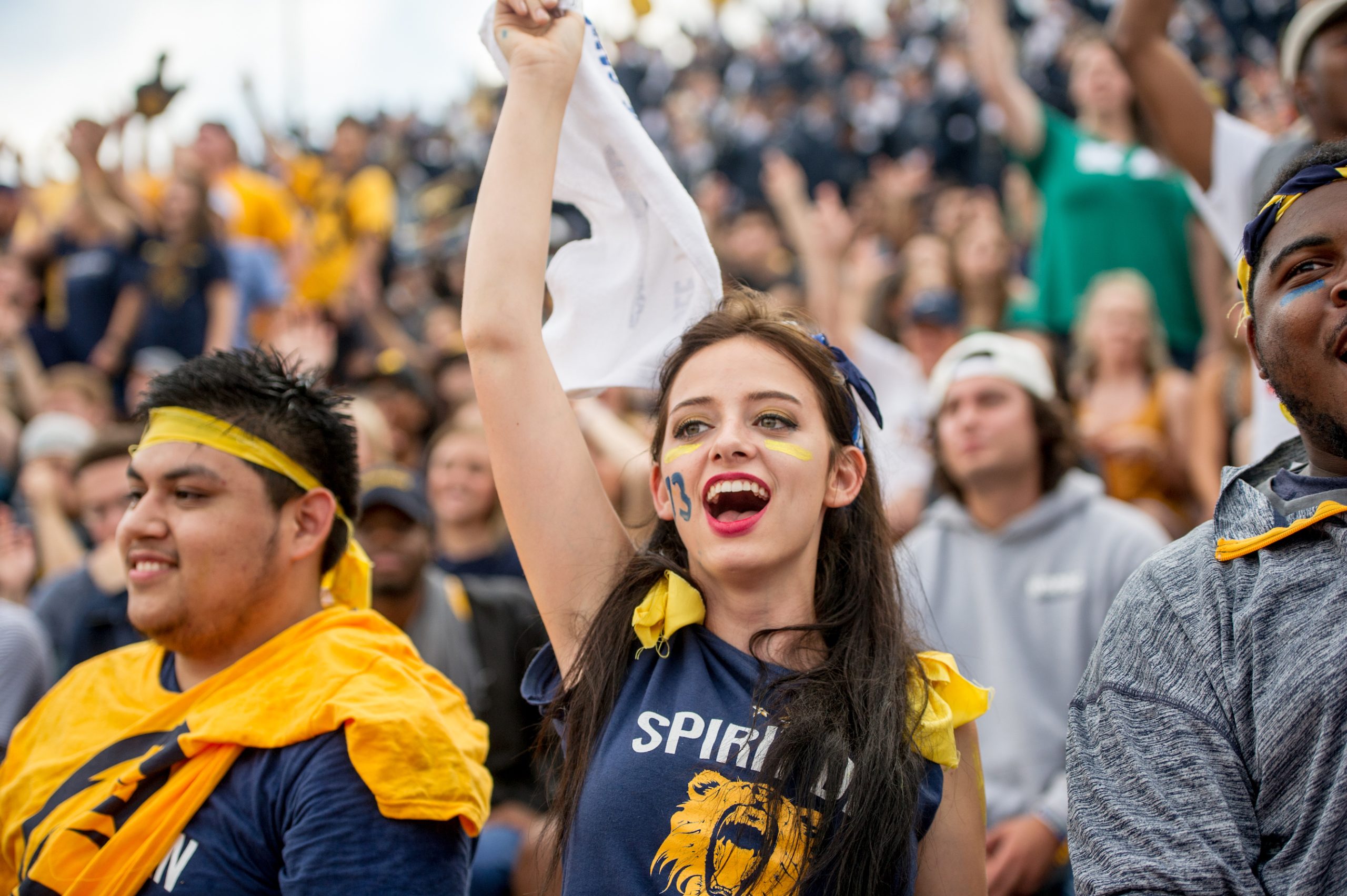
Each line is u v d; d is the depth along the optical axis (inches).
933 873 68.1
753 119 493.4
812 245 215.9
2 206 322.7
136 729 77.8
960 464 129.9
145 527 78.7
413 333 331.0
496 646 139.6
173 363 258.2
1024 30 511.5
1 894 78.4
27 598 180.7
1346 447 57.9
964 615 128.0
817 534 73.0
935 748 68.3
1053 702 120.3
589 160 83.0
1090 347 179.6
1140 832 55.4
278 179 366.9
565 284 82.9
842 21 578.2
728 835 62.6
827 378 74.2
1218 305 204.1
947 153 450.6
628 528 85.4
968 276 227.0
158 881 71.9
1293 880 51.8
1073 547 125.3
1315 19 97.0
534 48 78.7
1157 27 116.6
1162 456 163.8
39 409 257.8
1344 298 56.7
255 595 80.2
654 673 69.5
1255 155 112.2
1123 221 219.1
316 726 73.4
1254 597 57.5
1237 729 56.0
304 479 82.9
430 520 135.6
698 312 81.6
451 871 73.4
